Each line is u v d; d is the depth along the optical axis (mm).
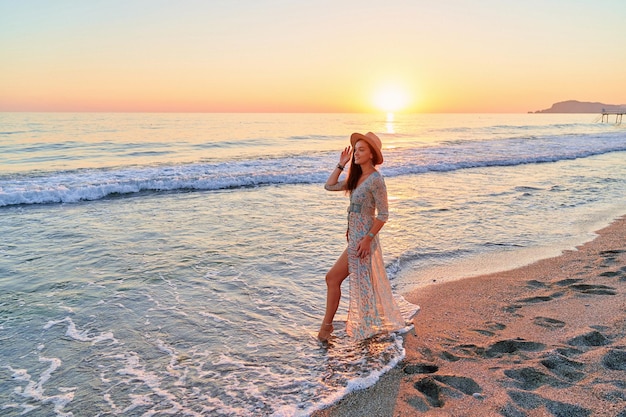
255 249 6781
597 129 55844
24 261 6059
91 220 8641
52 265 5910
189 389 3184
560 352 3529
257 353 3719
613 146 26453
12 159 20078
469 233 7957
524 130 52719
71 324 4211
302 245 7047
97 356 3635
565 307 4551
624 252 6641
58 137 33719
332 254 6613
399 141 32344
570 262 6309
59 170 15422
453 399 2986
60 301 4746
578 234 7938
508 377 3221
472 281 5641
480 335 4070
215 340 3943
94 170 15375
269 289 5211
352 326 3893
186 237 7395
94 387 3197
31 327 4137
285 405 2980
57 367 3459
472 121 97188
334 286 3961
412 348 3820
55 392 3129
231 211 9625
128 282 5328
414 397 3057
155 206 10125
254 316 4473
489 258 6605
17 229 7859
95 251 6543
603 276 5492
